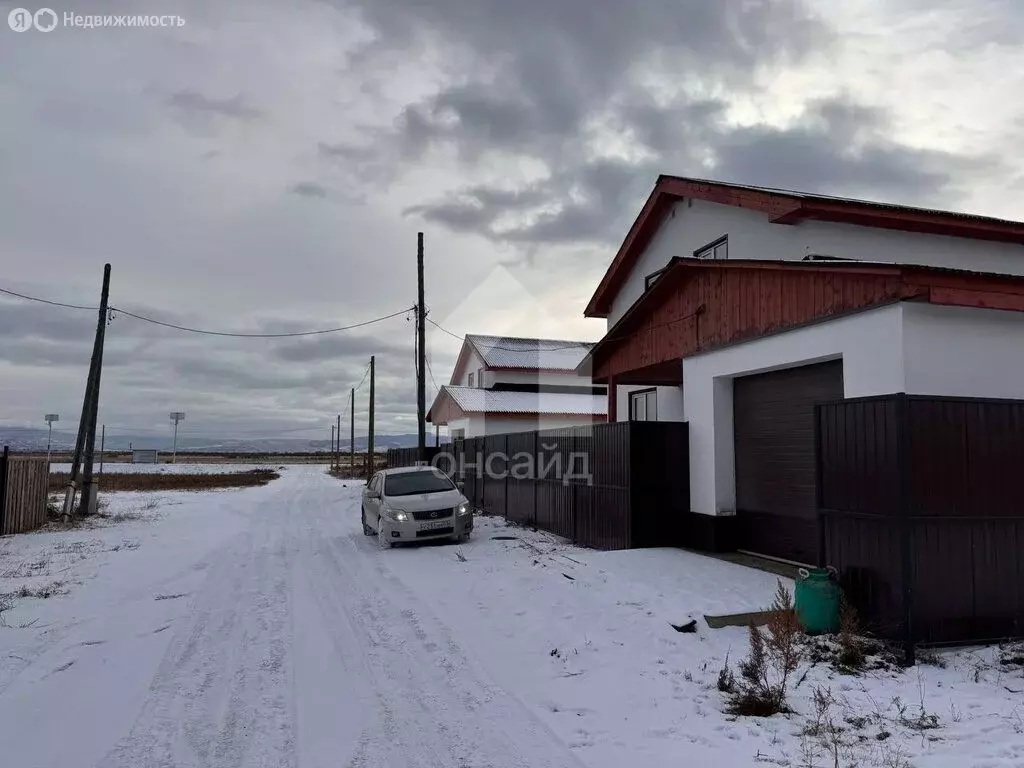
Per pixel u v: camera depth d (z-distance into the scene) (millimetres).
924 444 6203
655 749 4418
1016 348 7863
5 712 5211
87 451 20766
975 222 10680
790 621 5496
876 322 7828
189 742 4637
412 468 15281
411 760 4320
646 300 12766
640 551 10906
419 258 22984
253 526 17766
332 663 6328
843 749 4324
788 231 12250
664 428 11680
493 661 6281
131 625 7816
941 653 6074
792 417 9844
